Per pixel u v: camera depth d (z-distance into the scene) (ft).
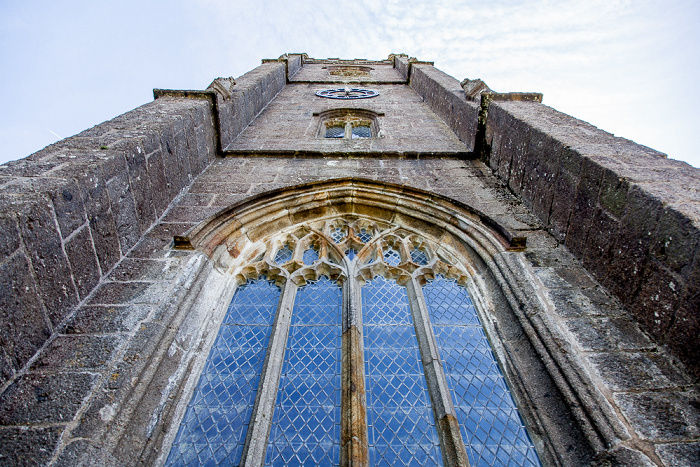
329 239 15.75
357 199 17.34
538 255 12.97
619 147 13.79
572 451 8.25
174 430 9.13
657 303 9.66
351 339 11.43
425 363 11.00
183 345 10.62
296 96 39.17
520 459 8.77
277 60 47.26
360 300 13.19
